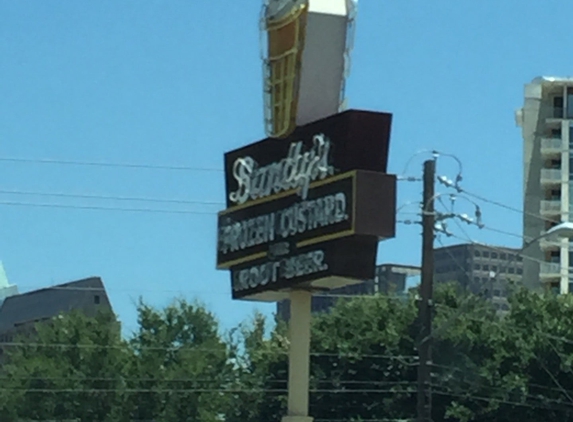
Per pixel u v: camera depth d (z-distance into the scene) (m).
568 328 49.19
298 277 26.38
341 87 27.55
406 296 52.62
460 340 48.22
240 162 28.73
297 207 26.64
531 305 49.94
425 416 31.94
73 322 61.81
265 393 53.75
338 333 50.44
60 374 59.69
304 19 26.84
